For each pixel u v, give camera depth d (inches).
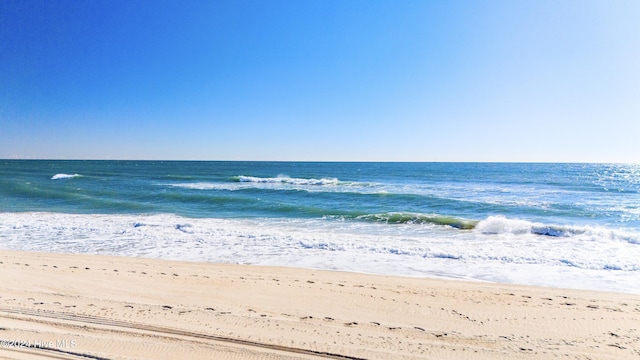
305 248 439.8
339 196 995.9
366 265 370.6
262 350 167.5
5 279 270.7
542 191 1195.9
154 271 318.7
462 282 311.4
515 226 565.6
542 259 393.4
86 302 225.1
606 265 369.7
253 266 355.6
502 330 206.1
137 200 904.3
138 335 176.9
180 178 1777.8
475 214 729.6
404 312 231.9
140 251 417.1
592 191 1213.1
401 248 435.8
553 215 722.8
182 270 327.6
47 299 227.8
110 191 1068.5
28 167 3073.3
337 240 479.5
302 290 273.1
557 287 306.0
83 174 2042.3
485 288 292.5
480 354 173.8
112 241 464.8
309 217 692.7
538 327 212.1
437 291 280.4
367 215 685.9
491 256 404.2
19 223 574.9
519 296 271.7
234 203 850.8
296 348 170.6
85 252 410.6
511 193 1119.6
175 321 197.3
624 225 627.2
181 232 520.4
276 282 293.3
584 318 227.9
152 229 537.3
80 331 178.5
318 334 188.5
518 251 428.8
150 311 212.4
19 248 424.5
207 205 830.5
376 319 217.5
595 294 281.6
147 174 2169.0
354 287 285.4
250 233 512.7
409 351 173.2
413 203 865.5
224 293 259.6
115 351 159.0
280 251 424.5
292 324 201.6
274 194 1042.7
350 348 173.2
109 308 215.0
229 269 338.6
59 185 1261.1
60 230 528.4
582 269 361.1
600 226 617.6
